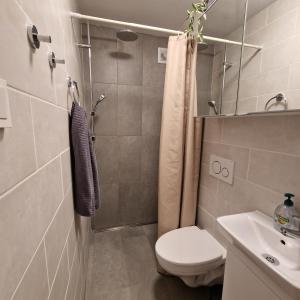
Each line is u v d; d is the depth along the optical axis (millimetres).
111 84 2021
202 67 1492
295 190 922
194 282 1446
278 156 999
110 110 2064
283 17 888
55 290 677
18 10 432
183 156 1680
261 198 1112
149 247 2012
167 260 1257
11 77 395
